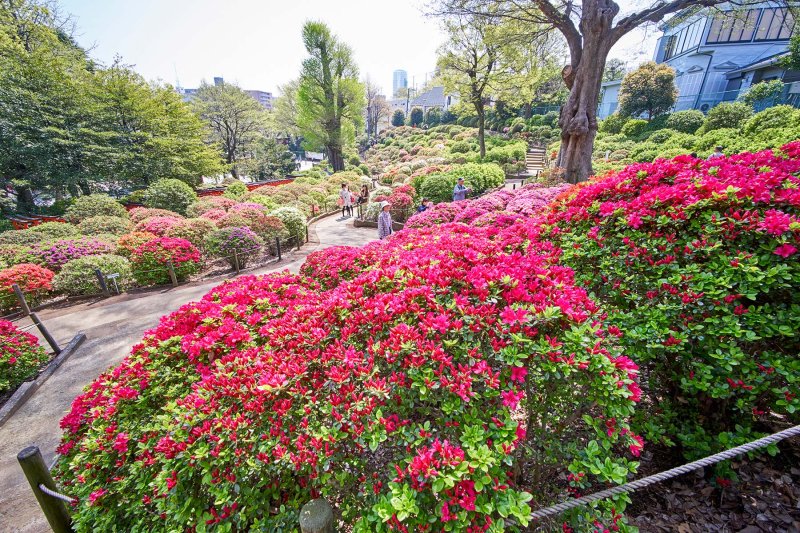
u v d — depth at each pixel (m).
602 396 1.47
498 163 21.44
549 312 1.53
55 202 14.28
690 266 1.99
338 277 3.41
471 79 19.98
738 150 12.48
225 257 7.95
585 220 2.77
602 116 33.12
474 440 1.29
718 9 10.88
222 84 28.50
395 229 11.72
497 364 1.59
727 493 1.92
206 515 1.50
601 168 13.90
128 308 6.12
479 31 16.55
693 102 24.02
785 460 2.00
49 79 13.12
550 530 1.53
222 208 11.95
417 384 1.41
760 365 1.75
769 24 21.08
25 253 7.00
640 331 1.96
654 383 2.25
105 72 15.28
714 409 2.09
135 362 2.25
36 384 4.09
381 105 54.25
